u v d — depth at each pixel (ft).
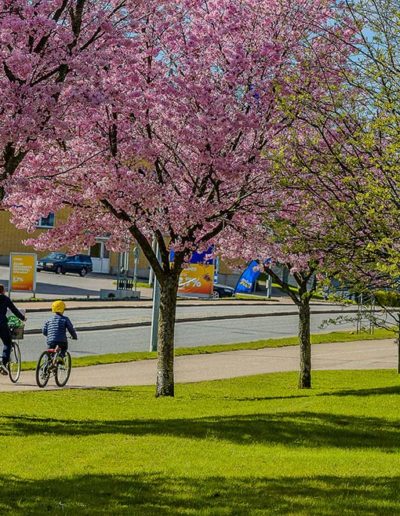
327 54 59.36
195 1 65.72
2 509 30.99
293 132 53.83
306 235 52.65
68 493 33.91
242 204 68.49
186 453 43.24
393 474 38.29
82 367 92.53
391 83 50.37
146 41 64.39
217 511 30.81
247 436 48.42
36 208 68.03
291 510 30.99
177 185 69.26
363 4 52.19
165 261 70.08
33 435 48.91
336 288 52.65
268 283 237.45
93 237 73.97
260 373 91.50
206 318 165.17
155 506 31.71
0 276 217.77
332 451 44.42
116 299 191.93
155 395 70.28
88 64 51.11
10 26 48.32
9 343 76.33
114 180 62.64
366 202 49.57
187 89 62.85
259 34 65.87
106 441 46.68
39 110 49.19
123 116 63.77
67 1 54.08
